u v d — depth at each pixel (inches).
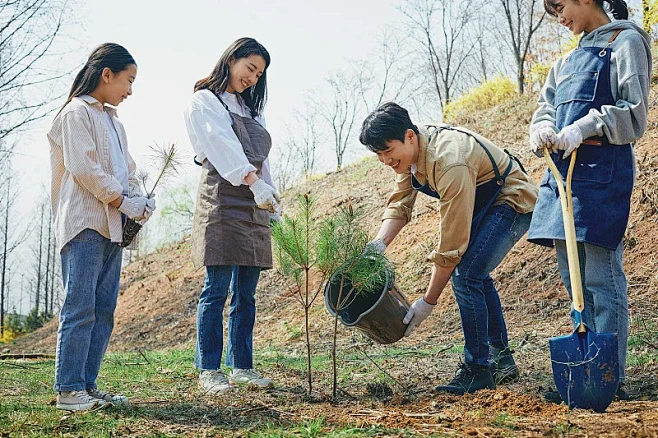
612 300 130.3
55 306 1334.9
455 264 141.0
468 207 138.3
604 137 130.6
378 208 450.3
